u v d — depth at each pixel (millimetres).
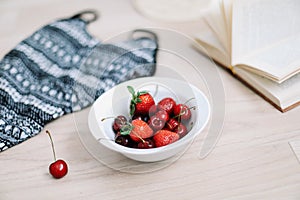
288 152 551
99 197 520
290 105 611
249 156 550
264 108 618
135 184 531
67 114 630
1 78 668
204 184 523
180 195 514
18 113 625
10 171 558
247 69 644
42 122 611
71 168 555
